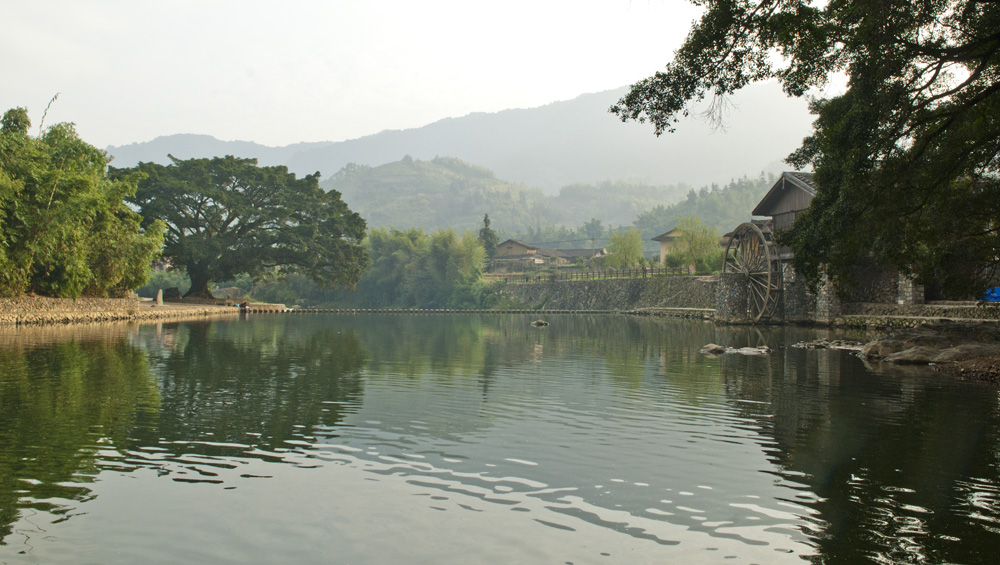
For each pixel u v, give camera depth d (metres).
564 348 30.02
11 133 39.84
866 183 18.72
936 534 7.35
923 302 38.72
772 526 7.56
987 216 21.33
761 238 47.53
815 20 16.44
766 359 24.92
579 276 93.94
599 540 7.12
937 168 19.61
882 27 15.70
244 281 112.75
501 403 15.08
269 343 30.97
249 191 71.06
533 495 8.55
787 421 13.24
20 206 37.34
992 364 20.25
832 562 6.63
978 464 10.04
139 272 52.16
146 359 22.67
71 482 8.83
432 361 24.03
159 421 12.58
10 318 37.03
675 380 19.09
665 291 72.06
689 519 7.75
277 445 10.94
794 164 25.31
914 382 18.61
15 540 6.92
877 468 9.84
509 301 96.62
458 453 10.55
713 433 12.09
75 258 42.09
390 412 13.86
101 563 6.43
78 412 13.23
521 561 6.59
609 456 10.44
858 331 39.97
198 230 69.75
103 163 49.41
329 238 72.94
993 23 16.56
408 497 8.41
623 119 18.48
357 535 7.20
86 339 29.80
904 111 17.06
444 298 103.94
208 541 6.99
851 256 22.38
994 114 18.86
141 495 8.36
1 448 10.41
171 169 67.38
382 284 111.25
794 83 18.20
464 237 106.44
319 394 16.03
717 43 17.16
